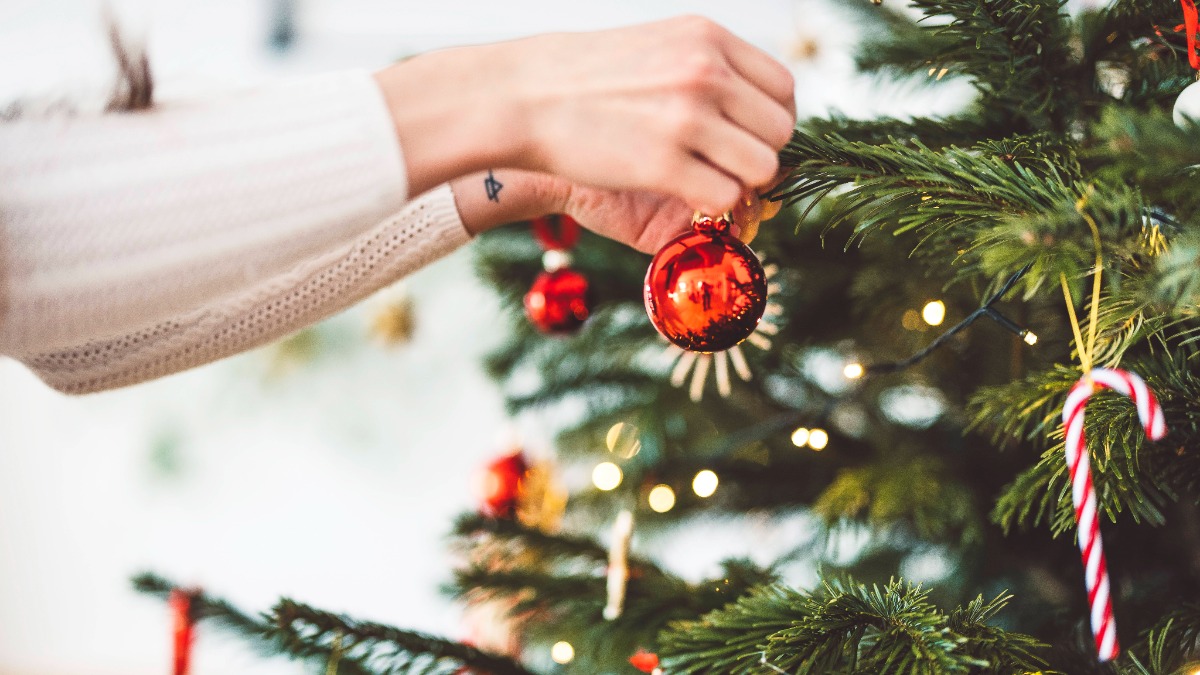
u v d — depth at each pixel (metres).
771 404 1.36
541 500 1.59
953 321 1.12
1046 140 0.86
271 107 0.77
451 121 0.76
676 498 1.33
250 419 3.23
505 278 1.39
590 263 1.33
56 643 3.38
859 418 1.36
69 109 0.76
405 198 0.77
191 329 0.92
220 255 0.76
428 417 3.19
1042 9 0.86
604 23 2.94
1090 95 0.90
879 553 1.22
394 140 0.76
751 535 1.56
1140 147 0.73
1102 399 0.84
